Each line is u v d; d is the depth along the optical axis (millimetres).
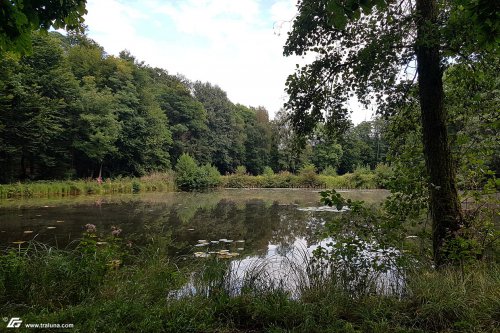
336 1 2250
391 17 4246
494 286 3389
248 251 7148
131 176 32031
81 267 3801
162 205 16391
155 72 52812
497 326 2875
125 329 2811
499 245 4215
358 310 3330
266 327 3129
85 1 3832
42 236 8336
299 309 3271
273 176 37938
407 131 5609
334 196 4098
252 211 14242
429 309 3123
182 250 7227
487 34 2357
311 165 38594
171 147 39344
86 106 26531
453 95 4918
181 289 3975
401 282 3799
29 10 3066
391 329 2938
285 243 8016
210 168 36031
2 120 21391
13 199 18516
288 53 4953
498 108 4320
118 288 3771
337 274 3953
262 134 52219
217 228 10078
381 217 4277
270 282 4000
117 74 33000
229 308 3410
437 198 4395
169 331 2881
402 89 5066
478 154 4520
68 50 35594
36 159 24562
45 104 23547
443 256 4246
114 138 27688
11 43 3076
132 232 9156
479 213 4418
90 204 16297
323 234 4484
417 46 4148
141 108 33688
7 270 3682
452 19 3562
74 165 29656
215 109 50062
